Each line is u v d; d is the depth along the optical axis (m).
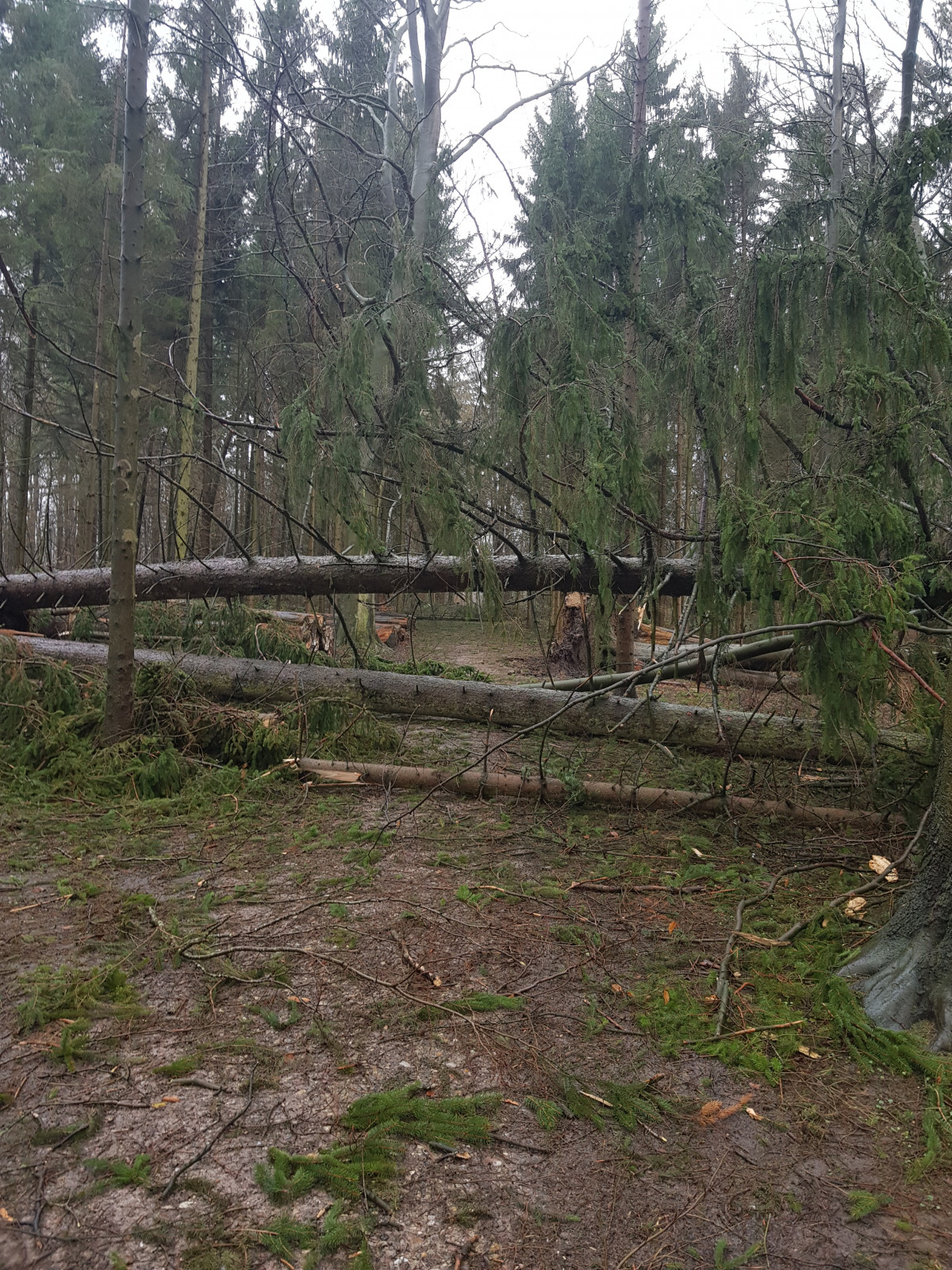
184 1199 1.70
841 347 4.59
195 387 13.40
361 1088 2.09
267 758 5.12
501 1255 1.60
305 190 10.81
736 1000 2.56
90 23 13.08
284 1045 2.27
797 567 4.08
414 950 2.84
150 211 12.80
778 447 5.87
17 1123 1.92
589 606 7.19
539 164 6.17
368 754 5.45
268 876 3.51
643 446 5.41
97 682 5.50
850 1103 2.10
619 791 4.61
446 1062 2.21
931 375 4.67
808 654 3.98
